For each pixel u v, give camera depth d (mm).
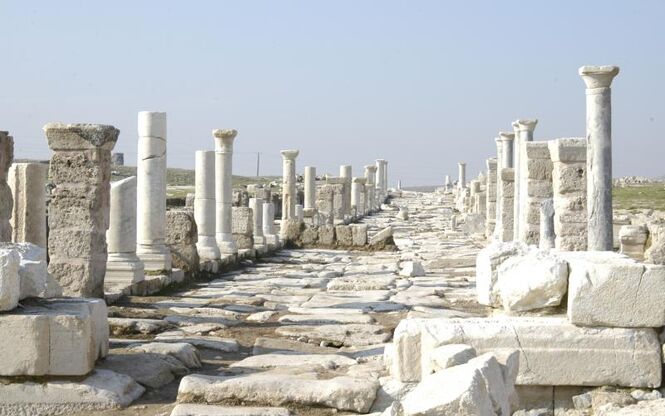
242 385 10094
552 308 11078
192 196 53375
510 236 34406
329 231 40750
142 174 22859
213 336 14805
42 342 10078
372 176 84875
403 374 10367
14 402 9969
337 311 18250
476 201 58438
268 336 15031
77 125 17547
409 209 85125
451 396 7965
